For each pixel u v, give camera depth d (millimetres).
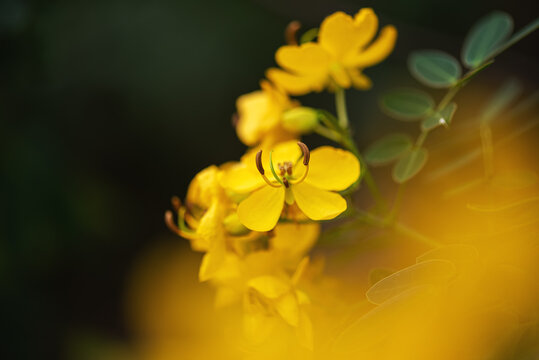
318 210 387
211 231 392
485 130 434
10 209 548
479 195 410
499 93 444
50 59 570
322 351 394
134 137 666
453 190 413
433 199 431
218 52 671
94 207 586
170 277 636
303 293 397
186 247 651
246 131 434
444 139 444
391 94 428
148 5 653
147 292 642
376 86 698
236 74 676
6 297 549
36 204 554
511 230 384
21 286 554
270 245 406
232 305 425
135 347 614
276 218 387
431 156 442
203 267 394
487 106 442
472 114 575
